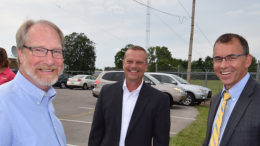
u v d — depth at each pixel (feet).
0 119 3.51
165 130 6.87
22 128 3.80
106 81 31.07
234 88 5.69
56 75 4.66
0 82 9.42
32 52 4.33
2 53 9.48
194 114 26.53
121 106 7.14
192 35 45.47
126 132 6.84
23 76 4.24
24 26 4.44
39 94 4.25
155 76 36.45
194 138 15.85
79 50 197.57
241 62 5.61
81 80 62.03
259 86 5.46
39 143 3.96
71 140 15.42
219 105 6.40
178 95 30.53
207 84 51.13
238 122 5.16
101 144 7.24
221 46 5.81
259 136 4.88
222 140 5.33
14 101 3.85
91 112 26.76
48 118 4.47
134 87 7.25
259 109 5.00
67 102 35.29
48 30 4.57
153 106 6.90
